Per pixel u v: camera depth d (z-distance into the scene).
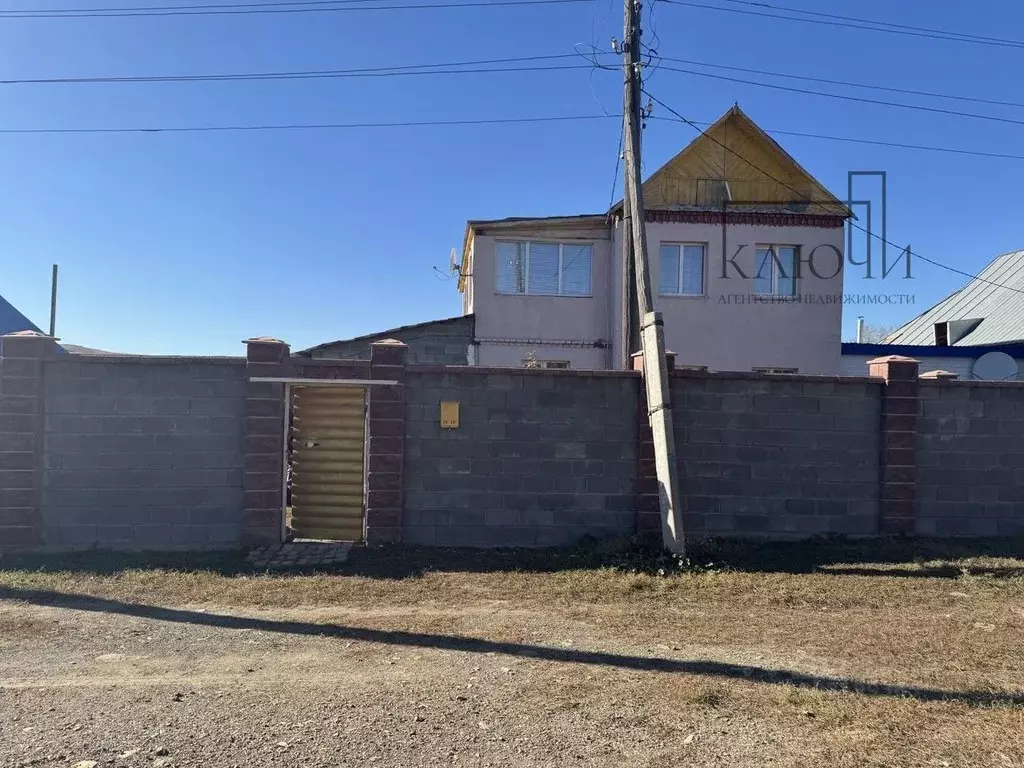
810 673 4.92
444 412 8.98
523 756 3.67
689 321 18.19
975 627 6.05
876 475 9.52
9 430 8.45
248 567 7.81
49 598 6.58
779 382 9.43
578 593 7.05
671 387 9.32
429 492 9.00
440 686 4.59
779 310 18.36
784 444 9.41
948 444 9.62
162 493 8.70
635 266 9.62
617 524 9.18
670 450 8.52
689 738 3.88
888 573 7.95
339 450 9.13
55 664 4.95
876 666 5.09
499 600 6.81
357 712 4.16
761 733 3.94
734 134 18.75
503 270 18.05
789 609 6.61
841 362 19.22
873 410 9.54
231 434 8.80
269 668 4.91
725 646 5.52
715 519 9.34
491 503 9.05
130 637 5.55
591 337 18.08
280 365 8.80
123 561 7.95
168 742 3.74
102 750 3.63
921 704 4.34
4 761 3.49
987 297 24.66
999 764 3.59
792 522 9.40
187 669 4.88
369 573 7.68
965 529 9.59
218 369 8.80
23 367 8.50
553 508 9.12
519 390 9.12
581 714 4.18
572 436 9.16
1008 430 9.69
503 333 17.81
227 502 8.79
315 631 5.76
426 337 17.48
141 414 8.70
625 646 5.48
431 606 6.57
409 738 3.84
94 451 8.64
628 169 10.06
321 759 3.59
